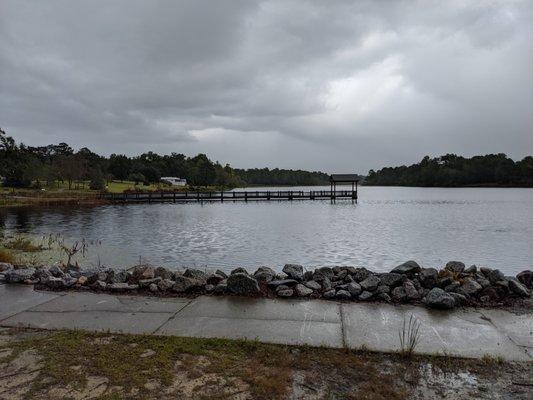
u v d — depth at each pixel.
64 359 3.83
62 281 6.52
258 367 3.69
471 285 5.75
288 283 6.19
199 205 53.31
